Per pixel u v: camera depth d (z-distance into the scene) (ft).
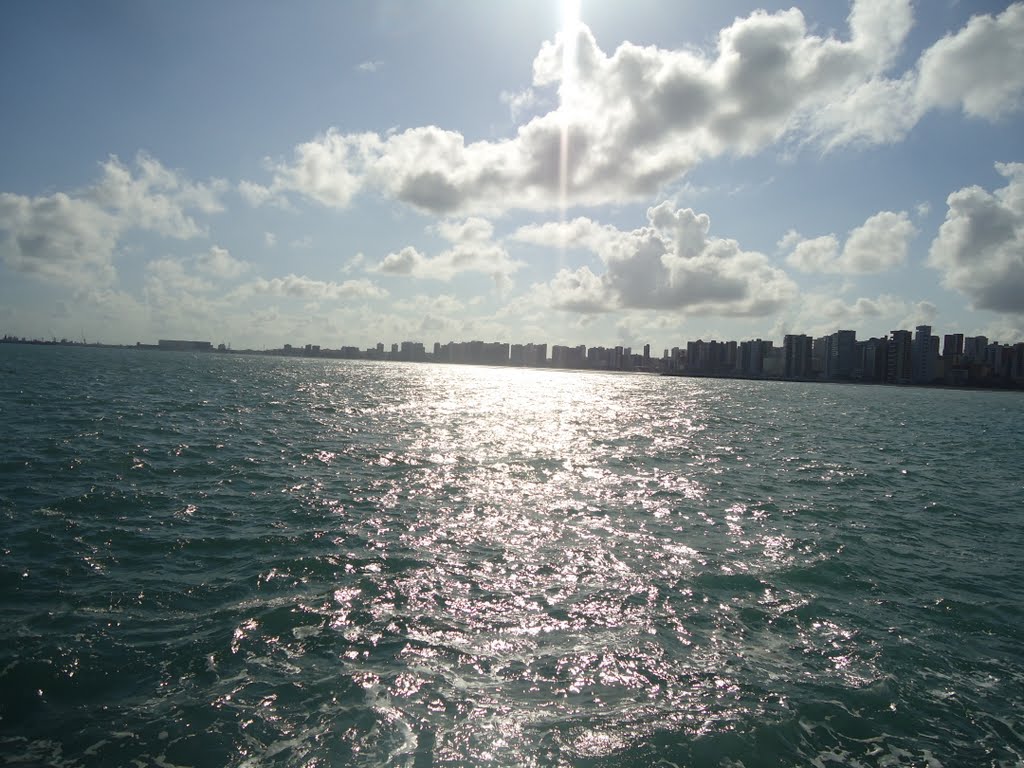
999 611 42.60
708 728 28.14
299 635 35.45
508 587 43.68
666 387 450.30
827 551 54.24
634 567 48.55
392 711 28.66
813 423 185.26
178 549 48.29
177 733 26.55
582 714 28.94
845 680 32.81
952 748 27.58
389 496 68.08
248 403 166.71
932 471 102.32
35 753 25.03
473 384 390.01
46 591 39.58
